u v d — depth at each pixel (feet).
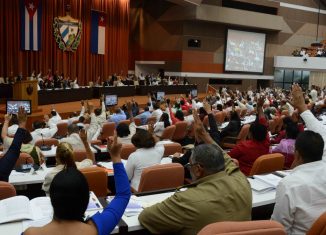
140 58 80.59
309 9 91.86
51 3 55.83
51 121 28.48
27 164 14.12
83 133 13.07
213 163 7.26
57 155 10.40
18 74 51.90
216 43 79.30
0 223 7.73
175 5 75.36
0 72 50.34
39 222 7.83
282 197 7.66
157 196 9.62
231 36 80.64
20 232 7.43
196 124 9.63
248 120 33.09
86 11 62.39
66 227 4.89
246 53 83.30
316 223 6.08
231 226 5.28
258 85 88.69
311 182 7.55
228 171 7.73
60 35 57.41
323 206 7.52
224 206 6.99
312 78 88.53
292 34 90.12
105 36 67.10
